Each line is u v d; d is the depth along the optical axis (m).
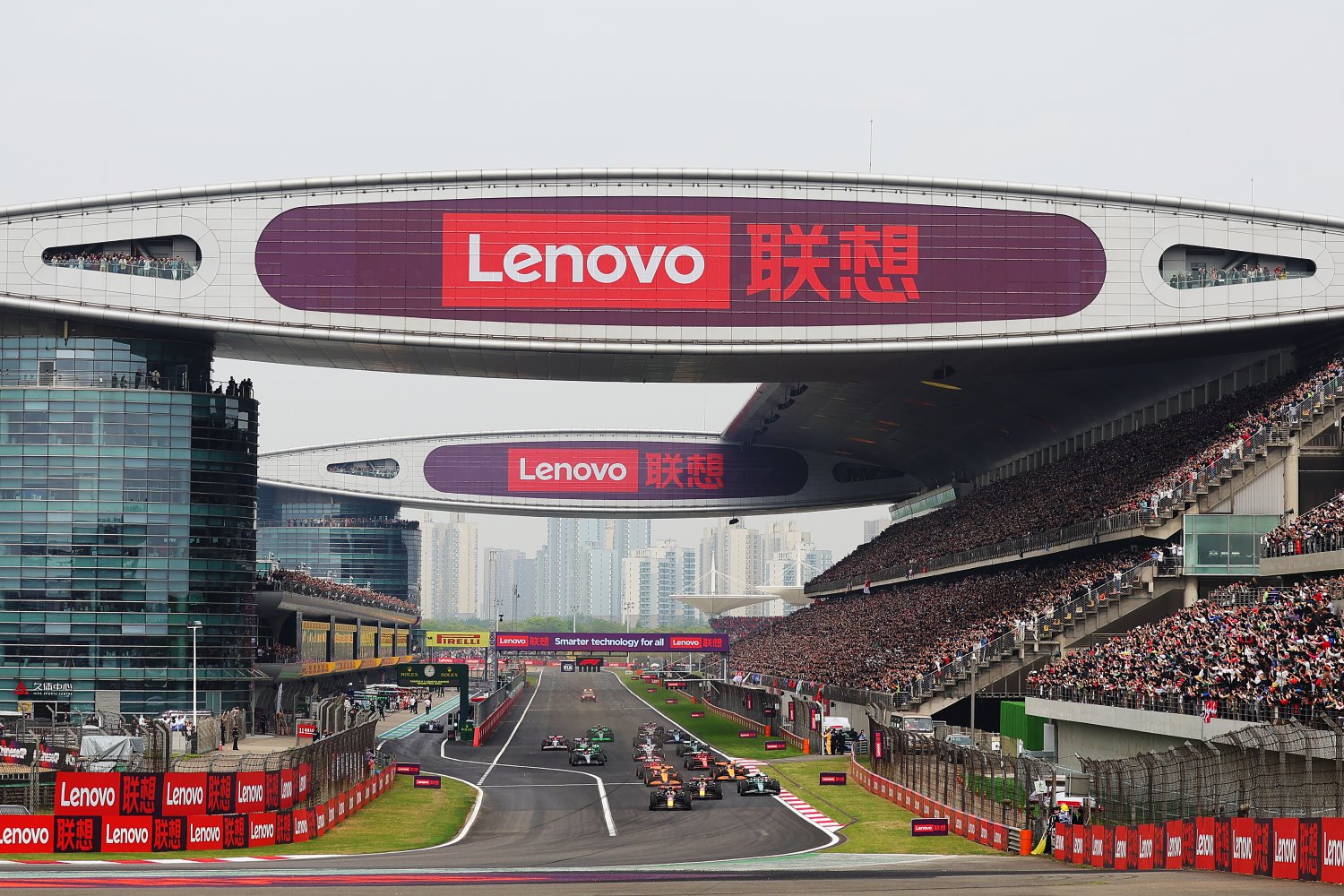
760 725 97.31
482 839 43.97
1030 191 71.50
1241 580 63.03
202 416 79.19
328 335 71.44
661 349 71.12
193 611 78.56
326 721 56.03
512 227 71.69
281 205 72.12
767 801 55.19
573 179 71.81
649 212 71.62
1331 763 27.56
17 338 77.94
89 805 34.72
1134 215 71.25
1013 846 39.38
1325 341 71.19
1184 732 46.16
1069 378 86.06
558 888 26.14
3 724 62.12
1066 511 80.38
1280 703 40.19
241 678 80.19
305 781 42.22
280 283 71.81
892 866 33.78
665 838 43.88
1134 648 56.22
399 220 71.94
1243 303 70.19
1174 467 70.25
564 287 71.44
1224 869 27.92
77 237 72.00
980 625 77.50
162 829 35.28
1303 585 51.03
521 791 60.56
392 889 25.70
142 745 50.88
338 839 41.62
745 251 71.50
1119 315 70.81
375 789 54.47
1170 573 63.91
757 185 71.75
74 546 77.50
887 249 71.44
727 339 71.25
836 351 71.25
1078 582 70.50
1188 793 32.19
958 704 71.06
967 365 75.62
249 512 81.44
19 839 34.16
